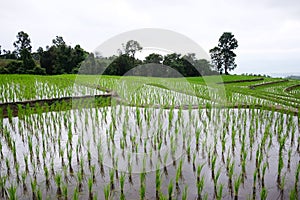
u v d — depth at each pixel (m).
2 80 17.36
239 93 14.57
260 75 43.81
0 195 4.37
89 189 4.28
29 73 35.34
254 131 7.54
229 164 5.43
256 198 4.29
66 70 36.59
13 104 10.07
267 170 5.25
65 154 6.06
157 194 4.31
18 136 7.27
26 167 5.22
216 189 4.52
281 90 22.34
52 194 4.47
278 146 6.55
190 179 4.91
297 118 8.87
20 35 48.09
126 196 4.38
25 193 4.48
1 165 5.52
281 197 4.32
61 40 46.31
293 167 5.41
